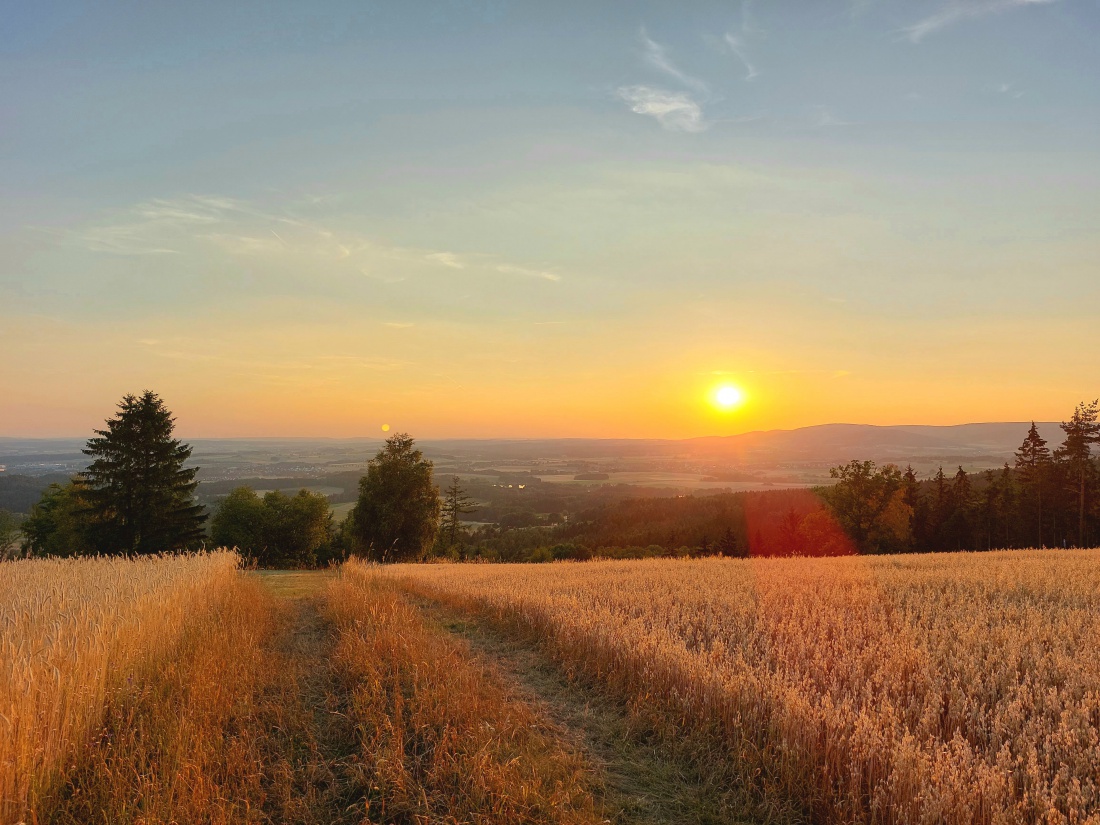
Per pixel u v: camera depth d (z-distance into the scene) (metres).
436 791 5.68
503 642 11.78
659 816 5.57
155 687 7.63
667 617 11.80
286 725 7.20
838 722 6.09
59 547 54.59
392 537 51.66
